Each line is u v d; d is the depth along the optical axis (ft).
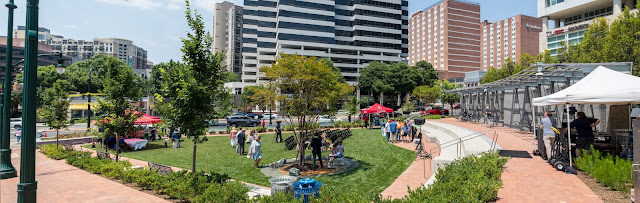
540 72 51.11
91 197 28.45
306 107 44.52
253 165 46.68
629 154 29.73
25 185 15.62
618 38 83.92
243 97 232.94
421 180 35.55
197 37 29.27
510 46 459.73
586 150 30.66
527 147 44.42
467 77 244.63
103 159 43.65
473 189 19.42
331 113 47.19
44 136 87.56
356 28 309.42
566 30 202.90
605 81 30.12
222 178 28.76
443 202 17.17
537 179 26.17
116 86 42.60
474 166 25.95
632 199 19.85
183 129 29.35
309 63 42.68
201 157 54.65
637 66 77.20
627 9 87.61
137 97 45.09
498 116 93.15
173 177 29.27
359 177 38.34
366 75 257.75
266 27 309.63
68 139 76.38
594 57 89.30
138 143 64.28
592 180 25.45
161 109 29.81
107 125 42.29
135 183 33.45
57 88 62.03
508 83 78.18
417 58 490.90
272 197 22.09
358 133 90.17
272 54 314.76
